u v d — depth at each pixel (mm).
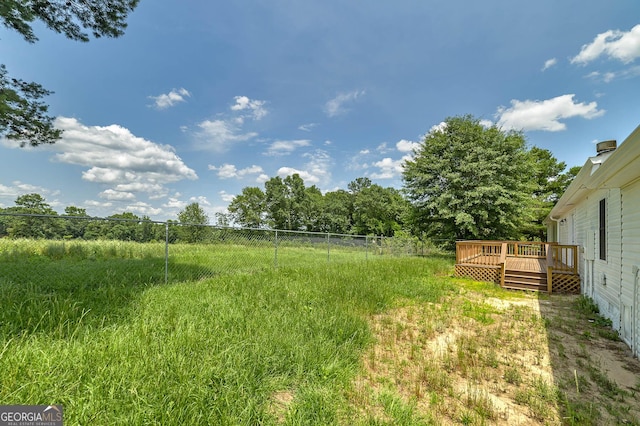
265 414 2076
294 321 3924
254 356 2734
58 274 5492
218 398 2107
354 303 5207
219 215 31094
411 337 4070
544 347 3930
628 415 2422
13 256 6617
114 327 3133
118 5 6723
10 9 5703
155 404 1944
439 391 2730
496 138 15727
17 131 7383
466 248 10414
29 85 7281
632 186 4211
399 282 7707
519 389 2832
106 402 1900
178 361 2463
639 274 3746
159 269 6891
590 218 6734
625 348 3977
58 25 6672
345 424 2088
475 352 3680
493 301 6770
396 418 2162
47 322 3178
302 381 2615
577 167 25562
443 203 15297
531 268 9172
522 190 15766
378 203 41688
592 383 2980
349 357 3158
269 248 11039
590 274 6746
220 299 4617
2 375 2039
